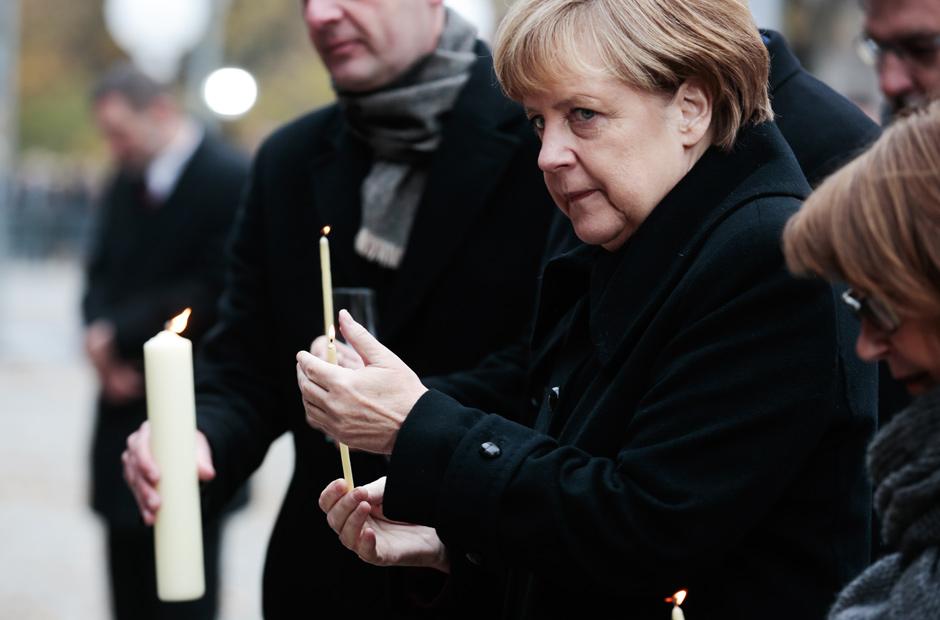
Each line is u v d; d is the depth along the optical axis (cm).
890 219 250
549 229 457
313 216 480
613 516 305
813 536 319
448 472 318
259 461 482
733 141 329
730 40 321
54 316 3133
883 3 463
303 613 449
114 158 768
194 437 339
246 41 5375
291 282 477
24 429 1705
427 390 331
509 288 455
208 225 745
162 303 742
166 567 337
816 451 318
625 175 323
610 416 325
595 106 318
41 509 1262
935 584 251
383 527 373
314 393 333
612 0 318
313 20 461
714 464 303
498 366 447
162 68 3134
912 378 263
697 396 306
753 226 313
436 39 473
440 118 465
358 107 468
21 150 6700
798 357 304
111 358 743
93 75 6744
